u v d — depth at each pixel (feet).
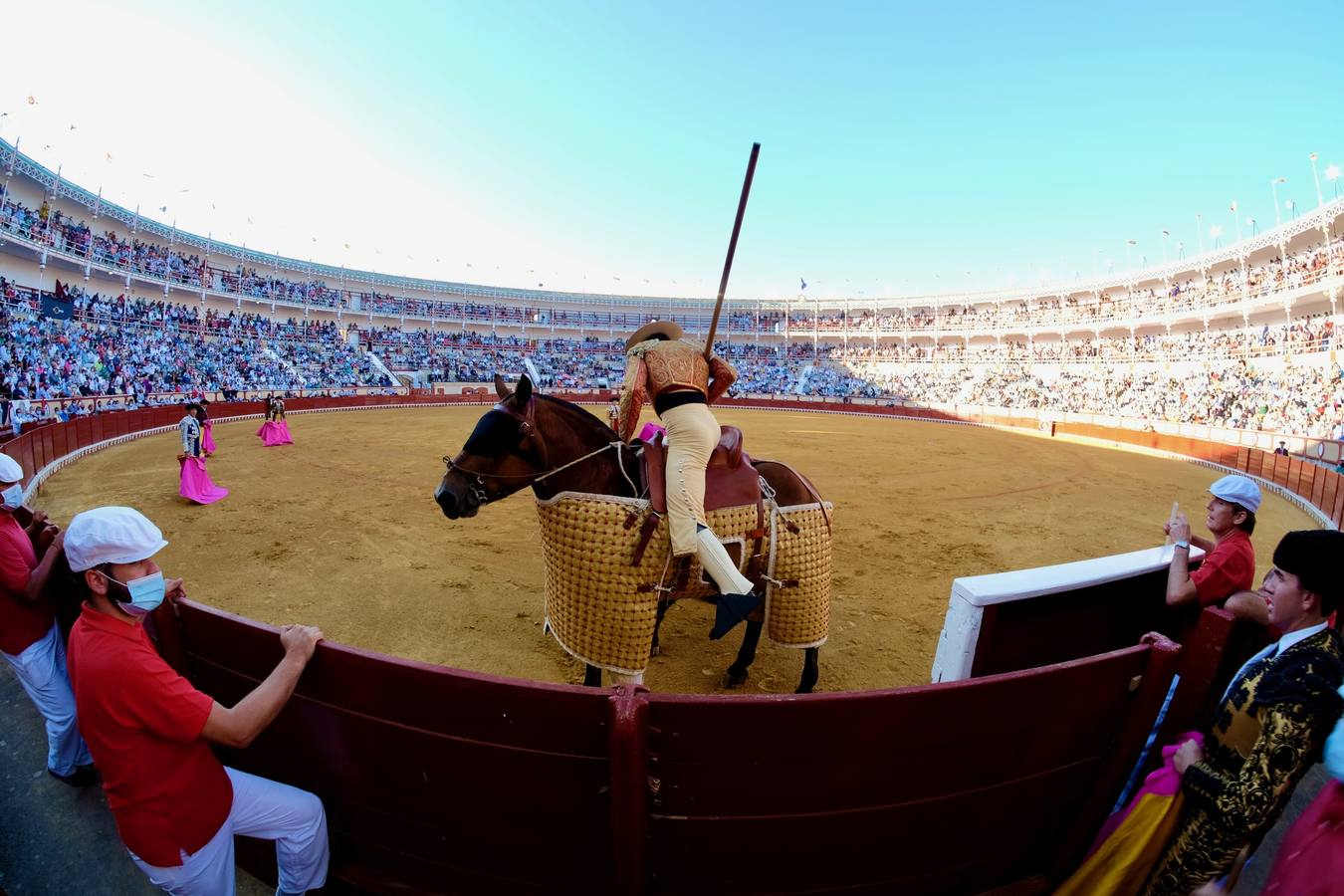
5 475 8.42
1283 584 5.60
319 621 16.01
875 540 25.90
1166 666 6.34
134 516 5.30
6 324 65.82
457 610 16.94
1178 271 122.42
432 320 177.58
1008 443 72.08
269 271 144.05
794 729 5.36
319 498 30.55
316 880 6.77
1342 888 4.43
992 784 6.22
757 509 10.39
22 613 8.21
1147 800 6.15
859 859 6.16
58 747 8.77
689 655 14.62
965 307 173.88
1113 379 115.24
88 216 98.17
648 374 9.83
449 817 6.19
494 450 9.41
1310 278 88.74
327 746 6.39
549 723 5.44
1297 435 58.85
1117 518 31.30
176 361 89.81
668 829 5.76
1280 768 4.98
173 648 7.06
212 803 5.75
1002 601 8.95
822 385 161.07
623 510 9.61
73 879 7.48
